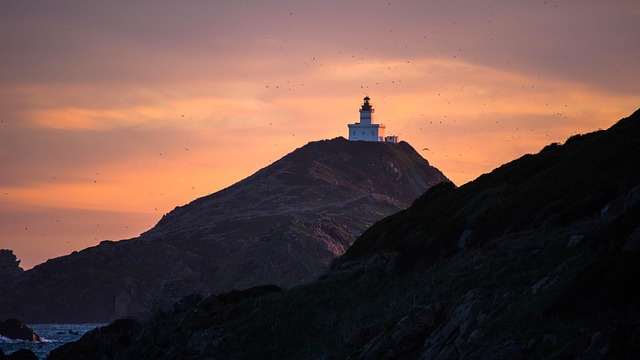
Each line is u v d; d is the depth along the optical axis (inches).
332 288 3489.2
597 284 1963.6
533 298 2158.0
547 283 2242.9
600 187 2997.0
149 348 3329.2
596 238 2332.7
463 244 3422.7
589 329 1862.7
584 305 1948.8
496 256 2864.2
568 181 3282.5
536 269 2578.7
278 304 3366.1
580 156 3496.6
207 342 3223.4
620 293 1888.5
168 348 3309.5
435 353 2282.2
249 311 3393.2
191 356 3134.8
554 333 1924.2
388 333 2513.5
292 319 3262.8
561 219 2955.2
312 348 2989.7
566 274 2181.3
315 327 3206.2
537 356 1897.1
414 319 2472.9
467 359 2076.8
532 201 3309.5
